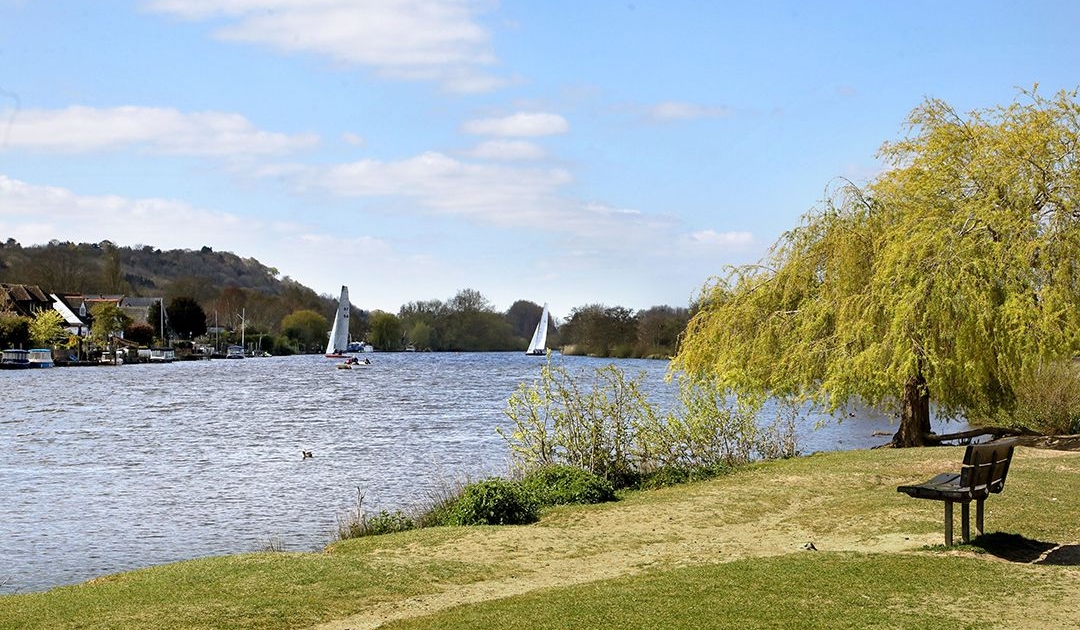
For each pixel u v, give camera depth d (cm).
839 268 2744
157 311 16775
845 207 2894
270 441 4097
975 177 2589
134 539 2106
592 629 953
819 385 2748
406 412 5703
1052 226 2438
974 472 1246
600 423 2241
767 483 1988
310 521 2281
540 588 1191
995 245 2412
